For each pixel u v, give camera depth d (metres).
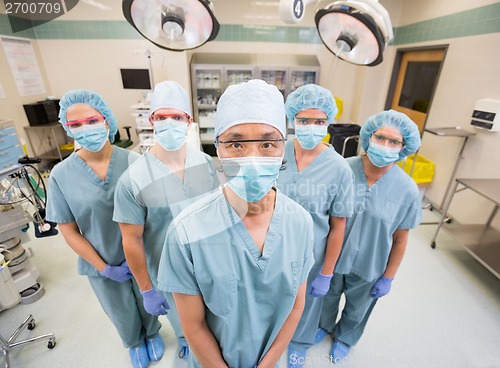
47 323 1.62
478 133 2.49
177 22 0.79
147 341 1.46
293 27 3.76
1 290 1.43
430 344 1.56
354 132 3.21
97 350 1.48
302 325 1.32
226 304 0.65
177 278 0.63
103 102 1.05
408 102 3.63
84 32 3.08
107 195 1.08
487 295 1.91
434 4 3.04
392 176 1.13
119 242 1.15
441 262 2.23
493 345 1.56
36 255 2.19
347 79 4.10
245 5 3.61
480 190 1.93
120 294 1.22
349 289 1.34
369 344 1.55
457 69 2.74
